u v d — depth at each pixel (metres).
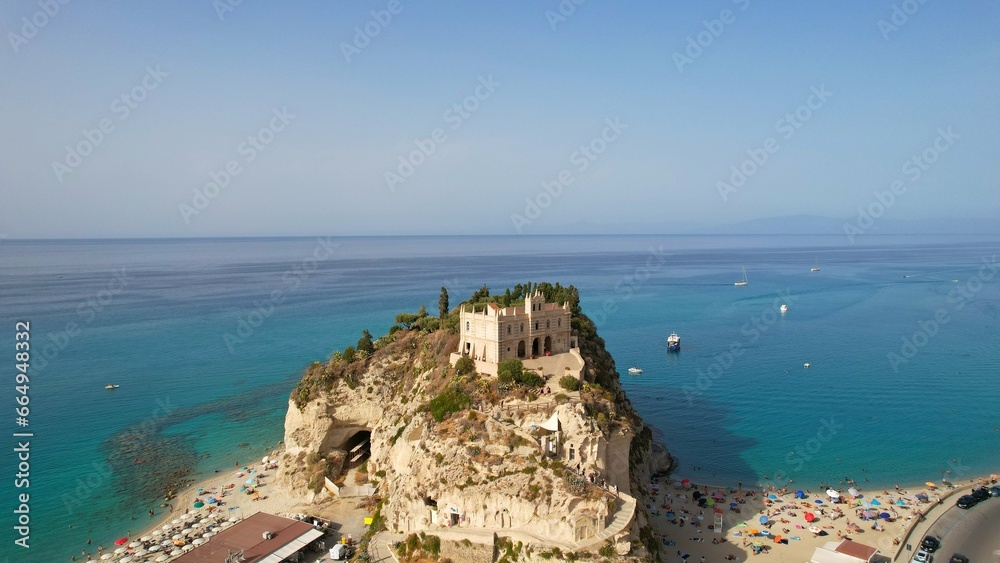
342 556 100.69
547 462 96.31
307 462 129.25
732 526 109.88
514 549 90.50
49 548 103.50
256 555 96.75
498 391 109.44
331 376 139.25
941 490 123.69
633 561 86.69
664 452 136.88
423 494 101.94
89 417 167.62
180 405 178.88
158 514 116.19
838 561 96.25
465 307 129.12
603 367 138.38
